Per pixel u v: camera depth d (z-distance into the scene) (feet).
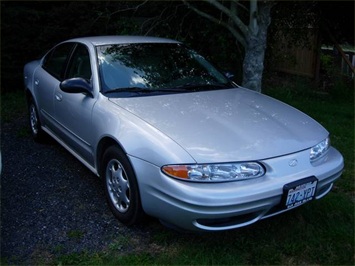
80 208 10.87
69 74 13.12
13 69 24.27
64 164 13.85
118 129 9.72
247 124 9.75
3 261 8.60
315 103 23.44
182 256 8.80
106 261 8.69
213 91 12.05
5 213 10.53
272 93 25.05
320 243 9.39
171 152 8.45
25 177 12.75
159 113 9.96
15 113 20.58
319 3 25.14
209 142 8.77
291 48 29.01
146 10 24.07
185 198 8.07
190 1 22.70
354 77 26.37
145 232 9.76
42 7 24.67
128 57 12.39
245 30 18.13
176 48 13.66
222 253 8.95
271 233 9.73
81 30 24.03
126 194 9.77
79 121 11.64
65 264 8.57
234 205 8.07
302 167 9.11
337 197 11.51
